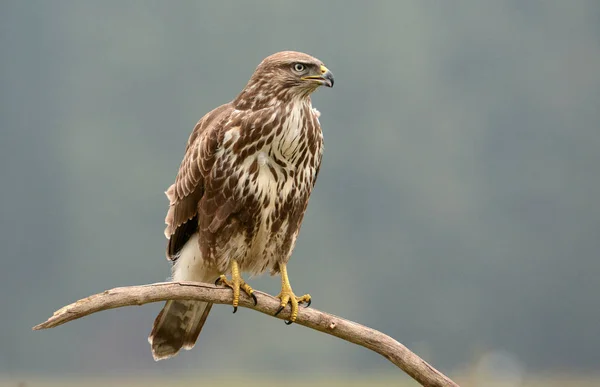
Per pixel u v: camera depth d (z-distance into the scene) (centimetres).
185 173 935
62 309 725
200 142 916
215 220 907
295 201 919
